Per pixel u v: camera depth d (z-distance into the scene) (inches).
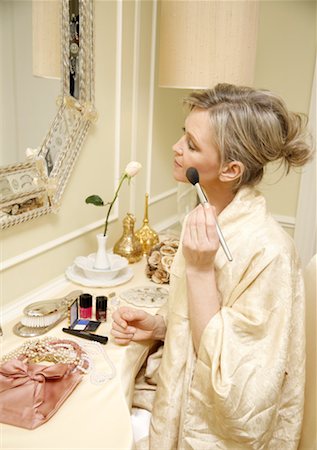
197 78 63.9
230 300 36.3
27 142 47.7
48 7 47.3
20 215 47.9
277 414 35.9
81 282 55.4
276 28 89.1
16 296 50.5
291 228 96.3
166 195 87.3
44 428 31.3
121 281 56.2
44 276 54.6
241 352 33.4
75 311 45.7
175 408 37.0
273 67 91.0
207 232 34.2
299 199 92.4
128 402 35.7
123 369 38.6
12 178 46.1
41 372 34.7
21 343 41.9
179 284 39.7
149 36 71.1
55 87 50.4
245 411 32.2
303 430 38.9
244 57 64.0
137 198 76.5
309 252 94.0
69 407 33.5
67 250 58.4
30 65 46.4
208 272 35.7
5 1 42.1
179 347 37.8
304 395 38.0
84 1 52.7
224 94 35.6
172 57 64.4
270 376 32.7
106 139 63.5
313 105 86.5
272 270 34.5
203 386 34.8
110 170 65.9
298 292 36.4
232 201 37.6
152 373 42.8
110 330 44.7
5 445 29.7
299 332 36.5
